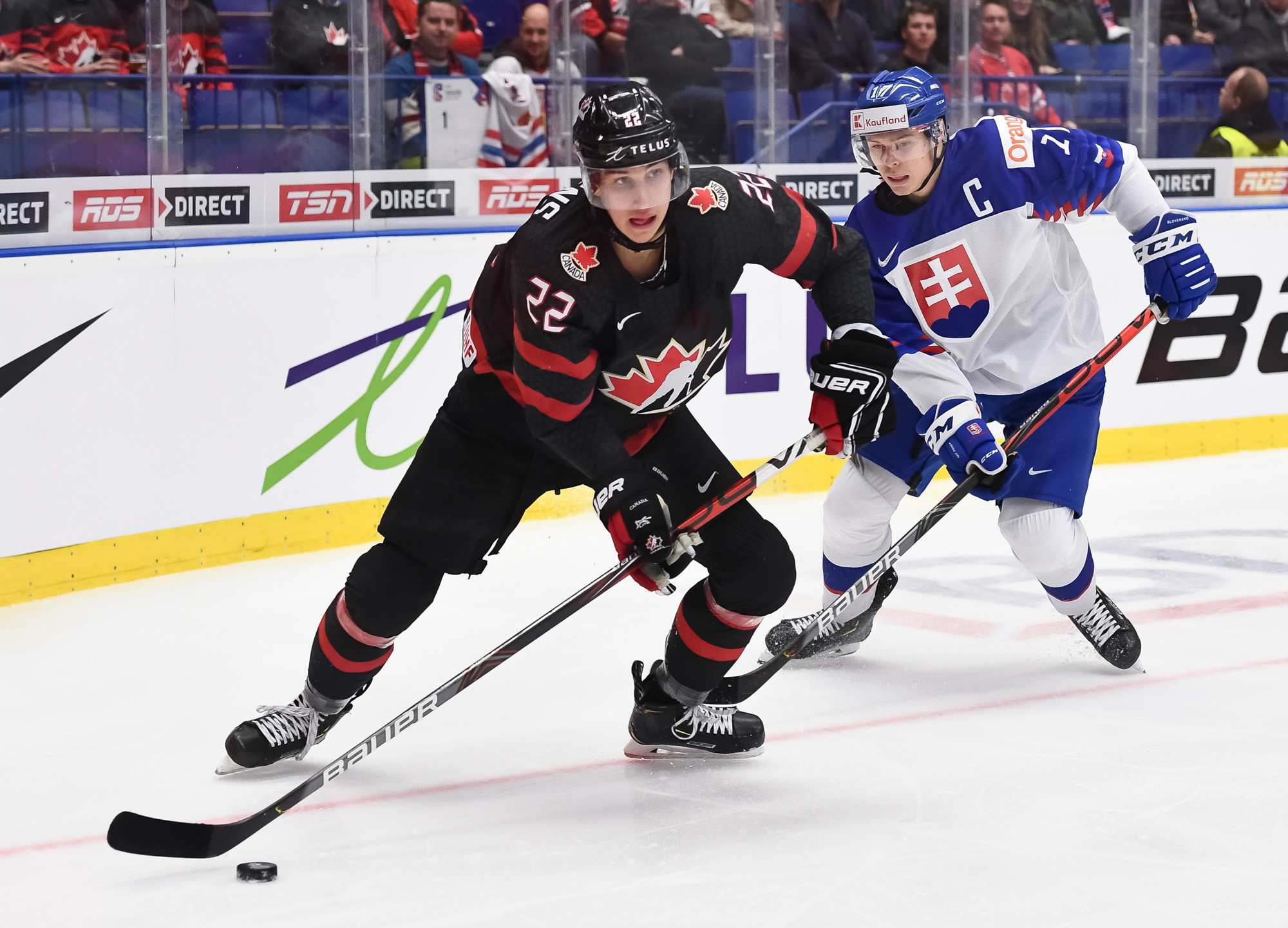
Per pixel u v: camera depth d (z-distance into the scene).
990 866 3.72
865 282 4.31
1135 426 11.09
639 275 3.82
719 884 3.65
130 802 4.42
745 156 10.94
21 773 4.70
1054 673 5.69
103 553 7.54
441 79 9.55
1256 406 11.63
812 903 3.52
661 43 10.48
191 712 5.40
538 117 10.08
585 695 5.52
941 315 5.61
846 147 11.42
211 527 8.03
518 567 7.96
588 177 3.58
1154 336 11.09
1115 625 5.62
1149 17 11.71
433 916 3.49
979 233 5.47
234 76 8.92
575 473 4.43
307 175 8.80
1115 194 5.61
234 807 4.37
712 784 4.46
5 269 7.01
